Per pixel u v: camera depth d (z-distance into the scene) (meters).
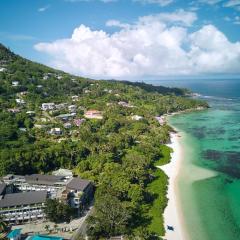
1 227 132.12
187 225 142.25
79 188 156.88
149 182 189.12
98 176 186.88
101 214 134.00
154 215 148.75
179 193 176.88
